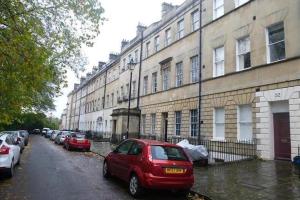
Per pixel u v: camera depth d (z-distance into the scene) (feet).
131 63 88.89
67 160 58.34
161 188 28.45
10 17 30.14
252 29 55.88
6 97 35.68
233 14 61.62
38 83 32.48
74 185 33.35
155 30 100.83
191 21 78.89
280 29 50.52
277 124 49.52
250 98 54.49
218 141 59.93
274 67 49.83
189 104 74.79
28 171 42.14
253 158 51.21
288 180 35.60
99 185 33.91
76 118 241.35
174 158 30.01
